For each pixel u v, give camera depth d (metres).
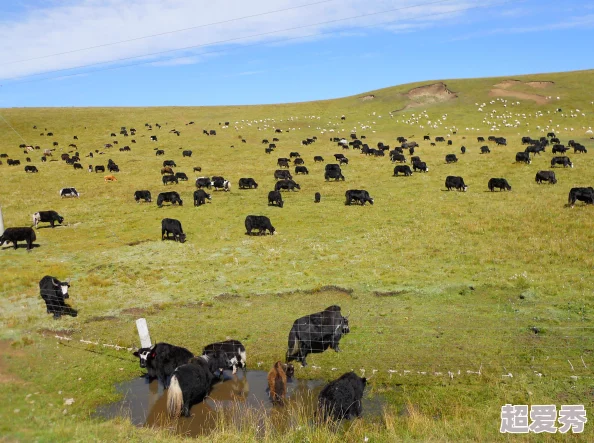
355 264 19.97
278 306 15.98
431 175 41.69
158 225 29.00
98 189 42.06
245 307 16.05
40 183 45.66
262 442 8.23
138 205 35.34
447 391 10.26
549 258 18.88
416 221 26.64
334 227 26.73
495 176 39.22
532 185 34.50
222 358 11.30
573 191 27.02
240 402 10.32
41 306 16.50
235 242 24.61
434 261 19.73
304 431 8.47
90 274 20.19
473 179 38.56
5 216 32.50
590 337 12.12
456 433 8.45
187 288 18.08
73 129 83.56
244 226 27.91
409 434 8.39
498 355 11.68
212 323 14.70
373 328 13.81
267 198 35.94
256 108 110.00
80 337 13.92
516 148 54.66
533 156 47.84
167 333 14.02
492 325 13.38
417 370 11.25
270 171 48.69
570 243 20.23
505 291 15.89
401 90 109.88
